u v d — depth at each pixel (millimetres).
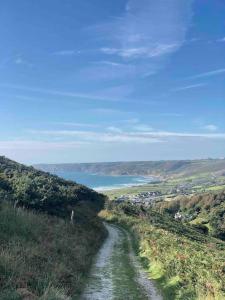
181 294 17109
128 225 55781
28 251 18156
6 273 14336
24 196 39250
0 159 80500
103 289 18250
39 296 13250
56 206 42750
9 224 22125
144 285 19797
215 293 16672
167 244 33469
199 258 26766
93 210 64750
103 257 27453
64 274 17281
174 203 183375
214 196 170500
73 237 28094
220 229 114750
